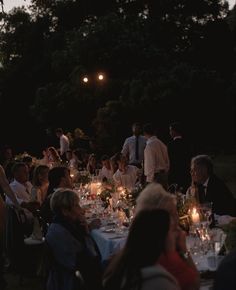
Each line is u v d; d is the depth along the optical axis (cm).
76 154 1595
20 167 887
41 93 2875
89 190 1038
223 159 2664
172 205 407
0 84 3266
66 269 514
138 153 1365
